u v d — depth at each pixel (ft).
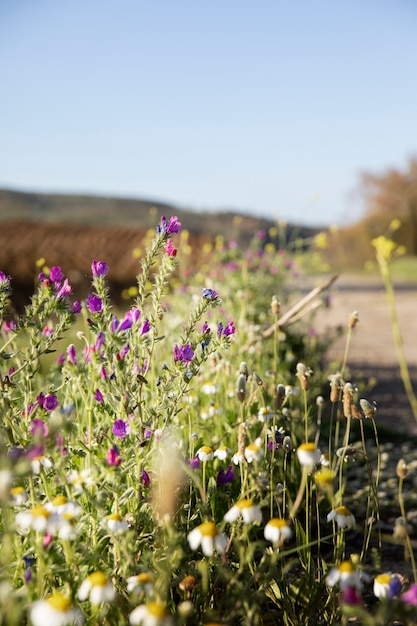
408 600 4.91
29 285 44.68
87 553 5.70
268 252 29.35
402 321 45.03
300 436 10.97
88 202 242.37
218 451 7.60
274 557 5.98
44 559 5.18
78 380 6.79
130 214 226.58
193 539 5.25
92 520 6.28
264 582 6.08
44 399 6.80
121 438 6.62
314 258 31.83
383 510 11.63
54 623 4.31
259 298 24.16
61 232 49.39
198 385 11.42
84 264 45.19
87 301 6.76
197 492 7.63
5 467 4.82
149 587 5.16
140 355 7.27
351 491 12.50
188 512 7.29
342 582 5.17
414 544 10.02
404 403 21.44
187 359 7.22
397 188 133.90
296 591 6.93
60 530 5.16
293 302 28.81
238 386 7.14
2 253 45.70
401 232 132.87
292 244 29.53
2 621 4.81
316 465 7.84
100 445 7.50
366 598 7.84
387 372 26.71
